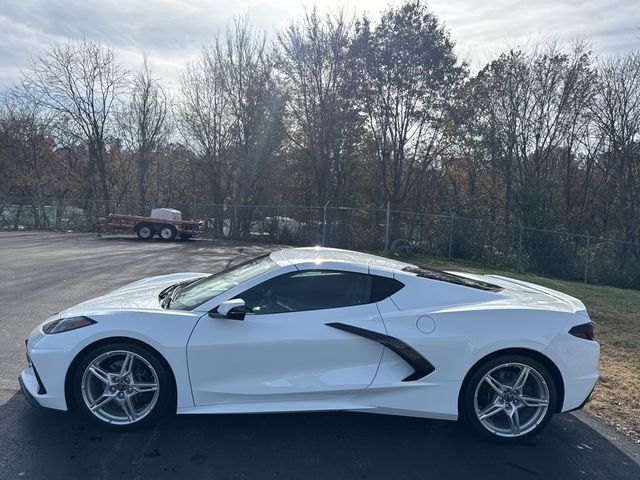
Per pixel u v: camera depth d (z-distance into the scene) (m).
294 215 21.84
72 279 9.73
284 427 3.53
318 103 24.30
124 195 34.84
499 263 18.22
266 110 25.19
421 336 3.35
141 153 32.34
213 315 3.32
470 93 24.34
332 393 3.34
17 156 33.88
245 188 26.08
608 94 23.14
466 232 18.88
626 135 22.98
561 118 24.48
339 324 3.37
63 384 3.25
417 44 22.39
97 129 30.28
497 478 2.95
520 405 3.43
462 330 3.38
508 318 3.42
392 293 3.55
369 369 3.38
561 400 3.45
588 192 27.58
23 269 10.95
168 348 3.25
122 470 2.86
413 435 3.49
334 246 20.45
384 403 3.37
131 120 31.86
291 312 3.43
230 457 3.07
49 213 27.33
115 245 18.44
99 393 3.37
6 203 27.48
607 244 19.16
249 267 4.00
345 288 3.54
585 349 3.46
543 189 21.41
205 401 3.33
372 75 23.11
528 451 3.32
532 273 17.17
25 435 3.23
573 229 26.55
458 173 29.81
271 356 3.31
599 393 4.48
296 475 2.90
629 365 5.50
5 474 2.77
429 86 22.92
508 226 18.28
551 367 3.44
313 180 26.41
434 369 3.36
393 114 23.83
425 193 26.33
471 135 24.94
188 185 33.19
